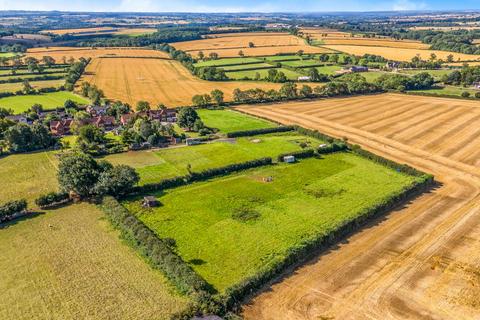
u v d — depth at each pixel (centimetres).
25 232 6794
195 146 11238
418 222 7156
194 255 6112
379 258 6081
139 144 11125
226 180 8938
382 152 10894
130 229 6588
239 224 7012
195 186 8631
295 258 5931
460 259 6072
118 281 5516
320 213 7381
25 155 10631
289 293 5303
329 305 5097
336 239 6556
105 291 5325
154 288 5369
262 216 7294
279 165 9794
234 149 10950
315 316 4919
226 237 6606
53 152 10856
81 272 5719
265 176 9131
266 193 8256
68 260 5997
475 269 5831
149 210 7544
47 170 9594
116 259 5997
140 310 4978
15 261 5994
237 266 5847
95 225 6988
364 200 7894
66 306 5075
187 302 5094
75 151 10525
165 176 9119
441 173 9475
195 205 7744
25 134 10788
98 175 7988
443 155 10625
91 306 5066
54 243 6444
